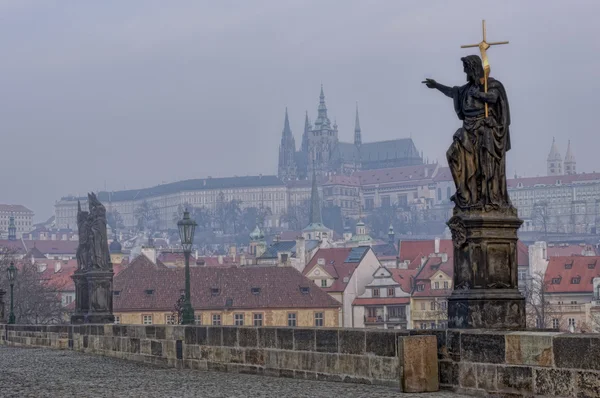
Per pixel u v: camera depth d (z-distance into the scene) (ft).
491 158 100.68
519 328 99.14
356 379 110.93
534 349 88.12
